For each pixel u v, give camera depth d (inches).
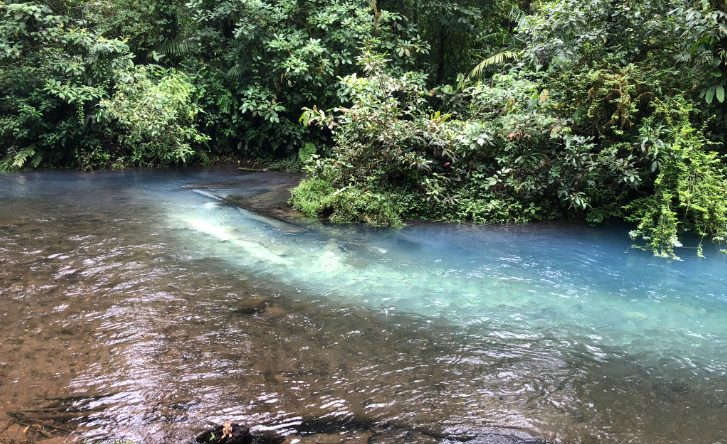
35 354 103.6
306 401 90.0
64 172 361.4
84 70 369.1
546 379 100.5
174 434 79.5
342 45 417.7
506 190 259.0
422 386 96.3
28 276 148.9
